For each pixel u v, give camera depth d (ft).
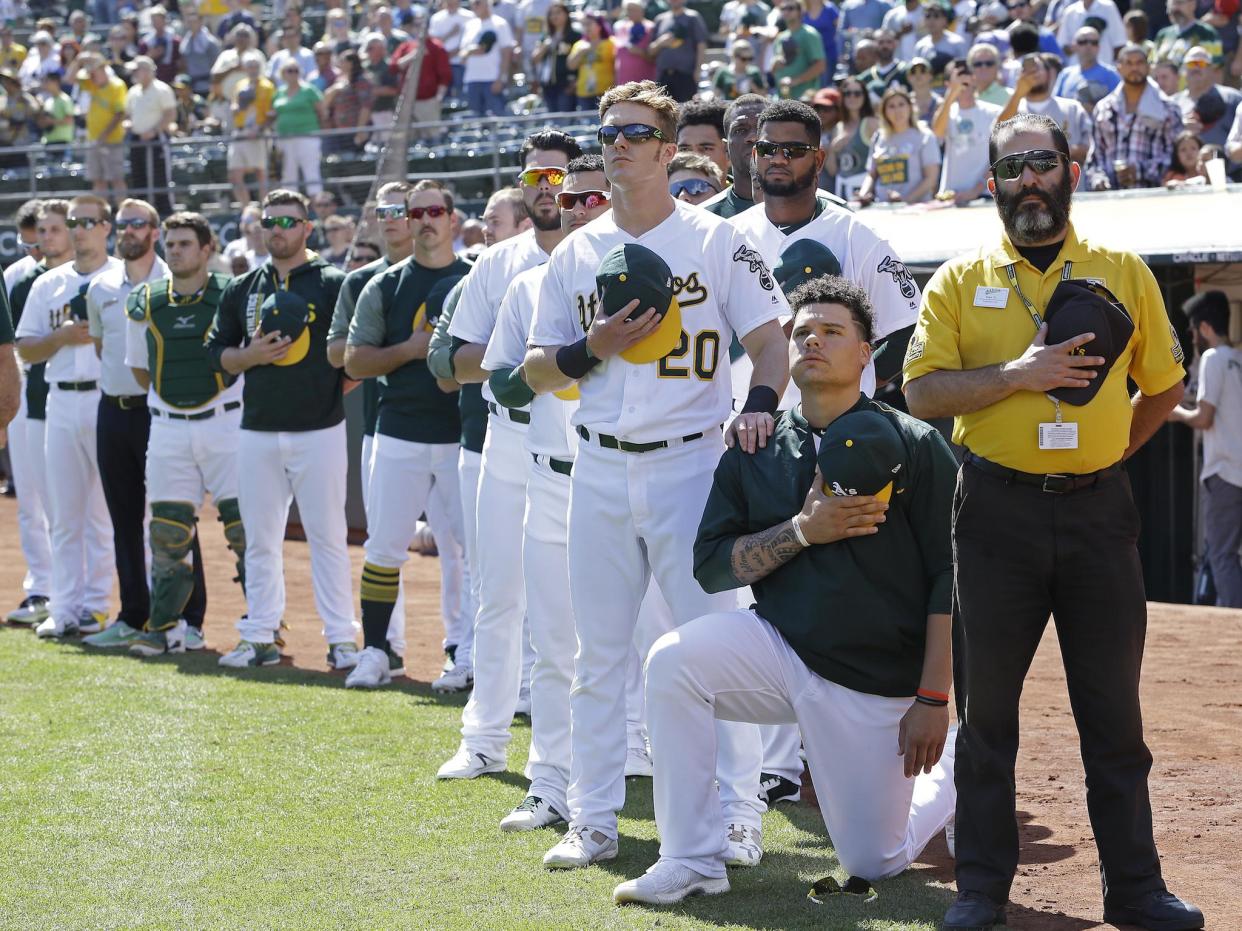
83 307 64.95
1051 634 64.03
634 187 33.12
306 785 40.91
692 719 31.01
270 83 131.03
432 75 124.77
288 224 57.00
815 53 108.68
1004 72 94.02
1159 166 84.69
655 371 32.76
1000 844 29.91
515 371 36.27
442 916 30.35
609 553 33.65
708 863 31.65
